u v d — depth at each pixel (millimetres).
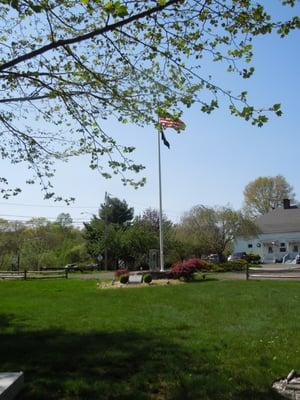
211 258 51344
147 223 56656
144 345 9242
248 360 8078
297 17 6703
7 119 9344
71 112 8586
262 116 6844
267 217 74312
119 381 7066
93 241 58219
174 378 7098
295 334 10453
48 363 8016
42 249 65875
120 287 25391
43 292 22703
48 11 7004
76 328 11461
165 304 16516
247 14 6715
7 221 76500
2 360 8281
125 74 7961
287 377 7074
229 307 15328
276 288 21297
